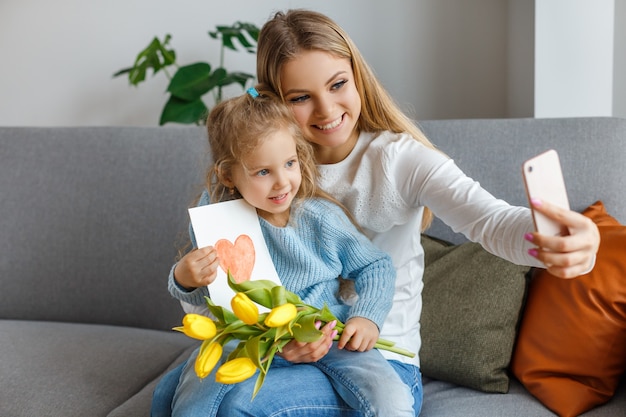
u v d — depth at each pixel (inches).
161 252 84.0
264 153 50.3
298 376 50.3
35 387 66.7
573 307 59.8
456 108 111.4
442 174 52.8
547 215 36.8
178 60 119.4
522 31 97.6
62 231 86.8
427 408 60.8
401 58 112.0
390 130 58.3
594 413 56.9
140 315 84.7
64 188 87.7
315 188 56.4
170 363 74.6
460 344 63.6
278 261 55.2
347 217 56.4
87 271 85.7
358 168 57.2
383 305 51.9
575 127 73.2
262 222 55.3
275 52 53.6
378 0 111.5
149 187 85.1
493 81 109.6
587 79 90.2
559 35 90.2
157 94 121.1
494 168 74.5
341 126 54.6
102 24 121.4
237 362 41.4
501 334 63.4
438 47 110.8
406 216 56.7
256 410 48.2
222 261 52.6
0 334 78.2
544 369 60.0
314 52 52.7
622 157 71.9
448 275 67.8
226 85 106.0
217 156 54.7
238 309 41.3
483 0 108.5
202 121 101.7
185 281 51.8
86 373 69.8
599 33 89.1
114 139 87.8
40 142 90.0
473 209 48.2
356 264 54.4
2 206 88.7
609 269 59.0
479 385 62.2
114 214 85.7
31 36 124.0
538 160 37.2
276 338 42.7
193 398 50.3
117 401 66.3
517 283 64.9
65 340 76.7
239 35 104.3
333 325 46.9
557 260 36.9
